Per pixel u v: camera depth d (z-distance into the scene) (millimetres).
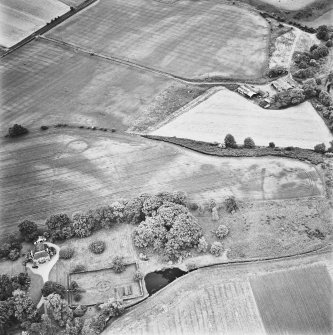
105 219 147750
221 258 139375
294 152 170125
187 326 123438
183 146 173625
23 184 162500
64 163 169250
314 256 138875
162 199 150875
